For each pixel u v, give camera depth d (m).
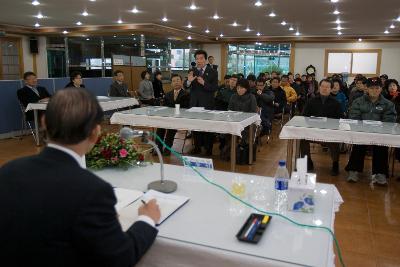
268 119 5.83
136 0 6.74
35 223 0.86
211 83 4.97
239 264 1.15
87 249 0.87
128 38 11.42
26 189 0.89
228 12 7.96
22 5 7.27
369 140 3.35
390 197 3.61
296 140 3.73
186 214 1.44
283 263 1.11
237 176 1.92
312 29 10.93
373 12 7.75
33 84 6.25
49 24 10.20
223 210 1.48
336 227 2.91
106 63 11.83
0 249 0.88
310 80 10.18
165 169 2.02
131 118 4.26
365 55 13.02
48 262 0.86
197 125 3.92
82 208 0.86
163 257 1.25
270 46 14.11
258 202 1.57
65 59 12.05
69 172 0.91
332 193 1.69
